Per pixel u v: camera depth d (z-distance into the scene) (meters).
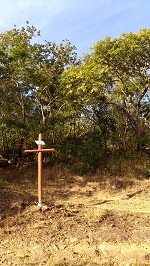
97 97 13.20
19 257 5.80
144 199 9.98
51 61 16.50
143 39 12.27
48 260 5.64
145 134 14.29
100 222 7.25
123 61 12.77
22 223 7.42
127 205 9.26
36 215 7.75
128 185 11.46
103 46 12.48
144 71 13.30
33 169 14.25
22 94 15.62
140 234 6.51
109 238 6.39
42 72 15.42
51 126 14.65
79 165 13.63
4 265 5.54
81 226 7.05
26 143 15.56
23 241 6.53
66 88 13.38
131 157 13.59
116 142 14.95
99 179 12.41
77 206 8.73
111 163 13.38
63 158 14.81
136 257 5.59
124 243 6.18
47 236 6.66
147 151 13.89
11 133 14.66
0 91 13.95
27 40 15.84
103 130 14.91
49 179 12.90
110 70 12.77
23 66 13.95
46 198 10.28
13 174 13.55
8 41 15.78
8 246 6.36
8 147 15.57
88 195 10.95
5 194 9.83
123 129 14.96
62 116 15.48
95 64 12.60
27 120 15.05
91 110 15.23
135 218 7.48
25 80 14.25
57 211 7.93
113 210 8.26
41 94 15.82
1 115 14.56
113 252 5.81
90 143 14.43
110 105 15.05
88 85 12.24
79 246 6.16
